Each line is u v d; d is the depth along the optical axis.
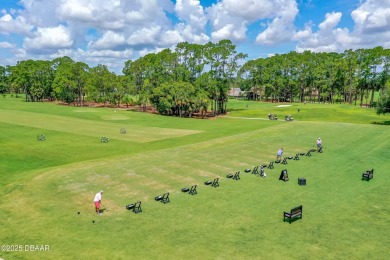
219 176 37.97
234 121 95.56
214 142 58.19
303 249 21.95
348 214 27.83
